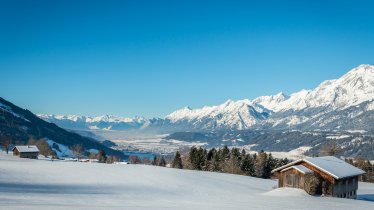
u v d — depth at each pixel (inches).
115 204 1553.9
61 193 2033.7
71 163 4960.6
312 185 2573.8
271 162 5708.7
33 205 1327.5
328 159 2974.9
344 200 2316.7
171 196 2201.0
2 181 2578.7
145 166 4864.7
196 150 5841.5
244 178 4045.3
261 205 1772.9
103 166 4566.9
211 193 2536.9
